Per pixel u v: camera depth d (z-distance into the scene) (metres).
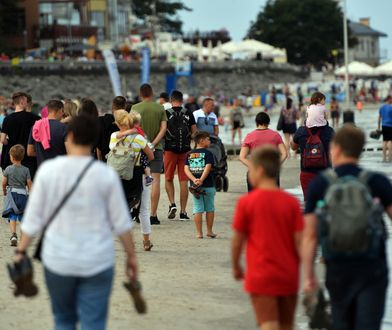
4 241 40.03
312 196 20.39
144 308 21.61
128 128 36.09
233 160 81.25
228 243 39.53
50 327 26.44
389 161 76.25
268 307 20.41
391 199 20.45
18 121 42.75
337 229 19.66
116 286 31.30
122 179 36.16
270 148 20.91
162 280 32.41
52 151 38.19
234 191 58.19
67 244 20.11
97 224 20.27
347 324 20.44
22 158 38.97
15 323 26.86
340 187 19.86
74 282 20.17
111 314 27.84
